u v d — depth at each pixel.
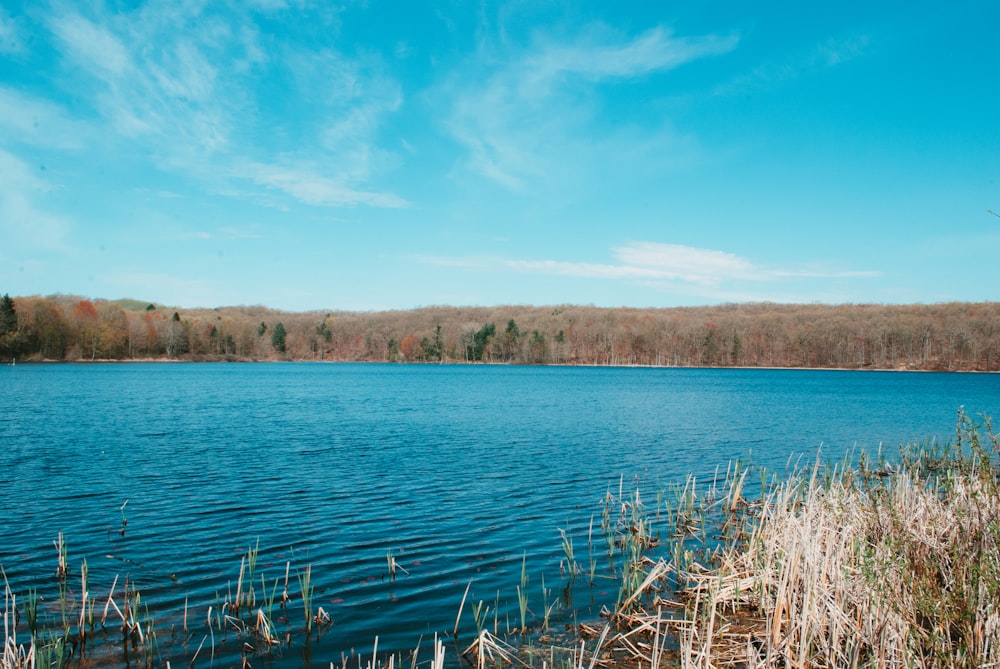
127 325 140.75
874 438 32.81
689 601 10.18
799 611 8.90
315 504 16.77
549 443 28.97
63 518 15.19
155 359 144.12
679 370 149.62
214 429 32.09
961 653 6.82
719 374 128.50
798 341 161.50
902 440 31.95
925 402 57.97
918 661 6.79
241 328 170.75
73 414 37.81
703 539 13.88
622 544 13.35
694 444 29.52
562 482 20.09
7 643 7.36
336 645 8.69
